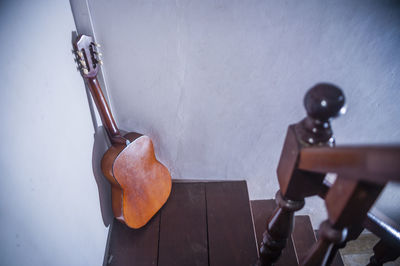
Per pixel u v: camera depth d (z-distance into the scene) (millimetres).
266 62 1424
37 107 897
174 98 1545
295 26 1312
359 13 1276
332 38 1352
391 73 1473
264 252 1041
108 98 1511
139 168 1513
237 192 1874
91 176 1373
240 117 1633
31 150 855
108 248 1574
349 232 963
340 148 472
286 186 746
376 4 1252
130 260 1522
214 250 1560
